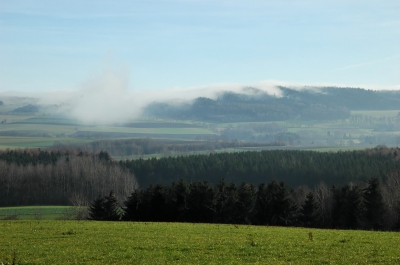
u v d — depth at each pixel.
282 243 32.31
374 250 29.44
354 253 28.23
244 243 32.31
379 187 77.00
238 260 26.38
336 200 77.94
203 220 75.88
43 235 36.78
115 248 30.28
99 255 27.94
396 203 81.31
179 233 38.47
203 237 35.62
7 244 32.19
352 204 75.88
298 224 76.81
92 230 40.56
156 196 75.81
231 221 76.31
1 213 103.31
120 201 122.50
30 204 121.75
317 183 123.44
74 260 26.55
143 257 27.25
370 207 76.25
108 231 39.66
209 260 26.39
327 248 30.14
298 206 79.50
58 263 25.78
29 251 29.30
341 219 77.44
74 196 124.19
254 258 26.86
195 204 75.25
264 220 77.06
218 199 76.69
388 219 77.75
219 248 30.25
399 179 96.44
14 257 25.36
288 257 27.08
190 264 25.22
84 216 88.31
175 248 30.19
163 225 47.25
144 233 38.22
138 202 76.81
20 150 185.12
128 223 49.75
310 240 33.97
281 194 77.00
